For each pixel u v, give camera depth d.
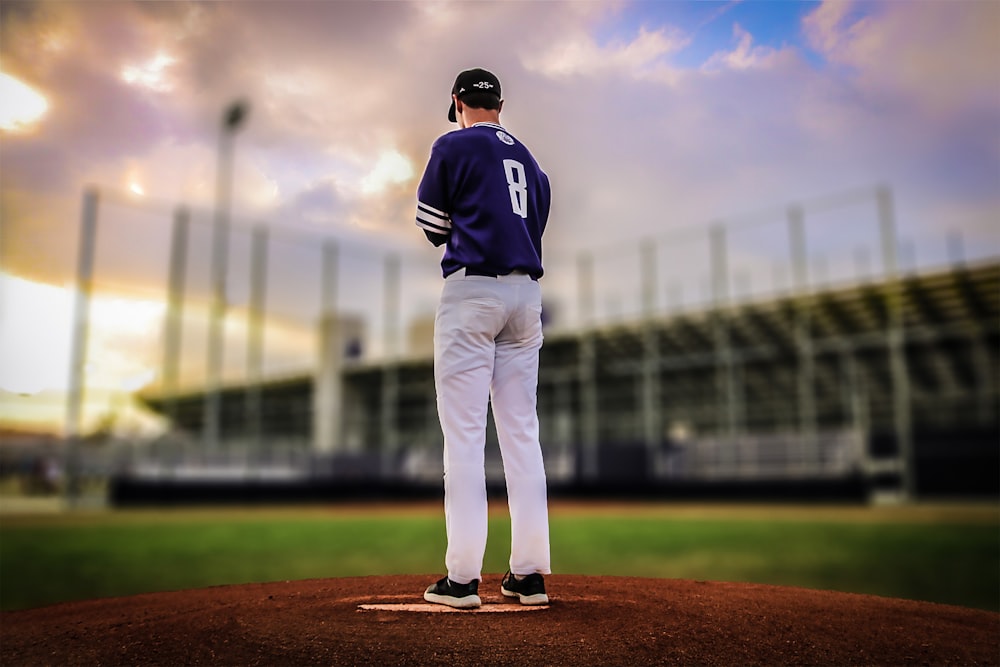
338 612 2.38
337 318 27.28
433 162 2.50
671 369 23.23
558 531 12.30
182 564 8.38
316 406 27.00
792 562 8.11
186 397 26.98
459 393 2.45
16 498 23.09
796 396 21.98
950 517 14.05
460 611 2.38
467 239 2.46
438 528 13.34
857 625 2.37
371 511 18.73
